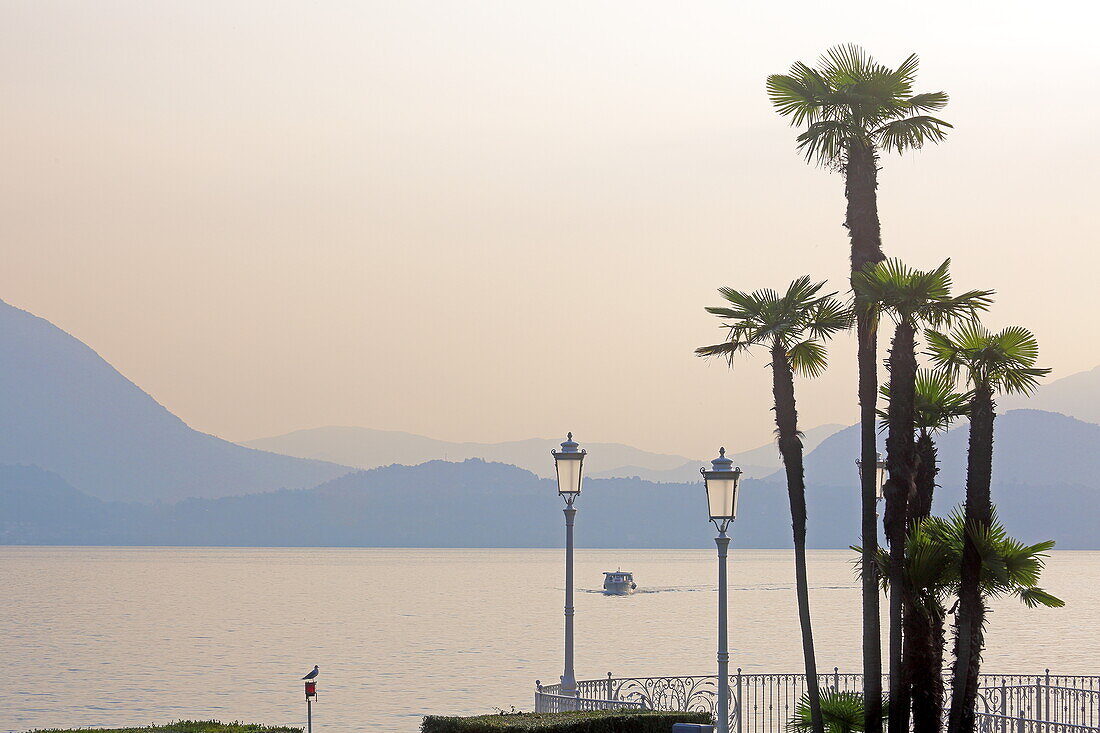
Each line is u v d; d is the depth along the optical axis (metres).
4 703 88.56
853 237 32.25
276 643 138.38
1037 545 31.02
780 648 120.56
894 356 30.94
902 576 30.64
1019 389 31.59
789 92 32.56
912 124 32.12
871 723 30.97
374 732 72.94
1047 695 39.34
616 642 135.75
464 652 125.38
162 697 91.62
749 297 33.00
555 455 39.16
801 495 32.50
